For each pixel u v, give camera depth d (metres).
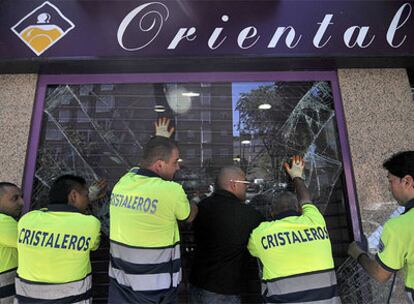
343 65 2.76
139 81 2.79
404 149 2.64
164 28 2.65
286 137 2.77
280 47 2.64
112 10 2.66
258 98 2.81
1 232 2.05
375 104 2.73
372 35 2.66
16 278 1.92
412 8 2.68
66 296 1.87
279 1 2.68
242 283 2.48
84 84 2.80
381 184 2.58
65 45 2.63
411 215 1.68
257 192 2.70
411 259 1.63
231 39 2.65
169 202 1.88
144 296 1.81
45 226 1.88
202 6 2.68
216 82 2.81
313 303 1.80
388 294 2.44
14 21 2.66
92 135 2.75
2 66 2.67
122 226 1.88
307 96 2.81
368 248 2.47
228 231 2.12
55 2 2.67
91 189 2.60
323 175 2.70
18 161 2.62
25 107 2.71
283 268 1.85
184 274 2.55
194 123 2.78
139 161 2.73
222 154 2.74
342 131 2.70
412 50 2.63
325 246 1.90
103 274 2.55
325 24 2.67
